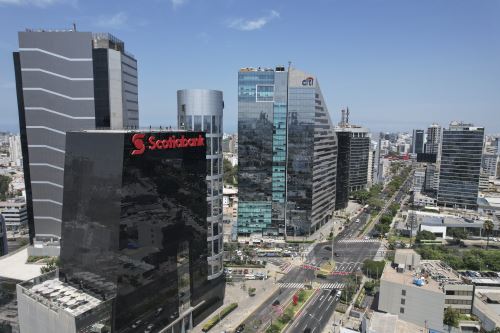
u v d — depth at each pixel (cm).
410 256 15325
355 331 12375
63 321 9294
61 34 19150
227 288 18250
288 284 18925
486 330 13838
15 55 19775
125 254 9825
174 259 12019
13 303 15338
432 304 13175
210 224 14875
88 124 19950
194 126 14425
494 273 19000
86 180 10288
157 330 11538
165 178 11206
